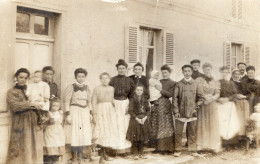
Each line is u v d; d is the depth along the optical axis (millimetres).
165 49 6164
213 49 7172
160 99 5102
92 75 5016
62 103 4445
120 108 4750
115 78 4875
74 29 4785
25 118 3871
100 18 5113
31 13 4398
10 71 4016
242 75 6492
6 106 3961
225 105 5719
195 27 6770
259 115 5902
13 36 4059
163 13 6105
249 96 5906
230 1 7602
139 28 5887
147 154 5160
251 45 8227
